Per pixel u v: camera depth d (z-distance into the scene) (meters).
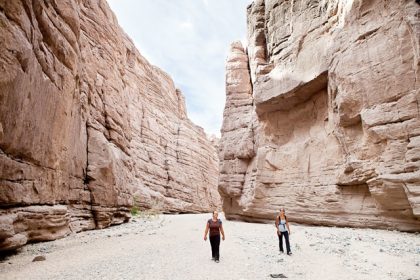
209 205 55.84
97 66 18.47
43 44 9.90
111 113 19.41
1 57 7.43
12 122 8.09
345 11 16.39
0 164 7.75
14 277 6.09
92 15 19.31
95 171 15.26
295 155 20.09
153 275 6.32
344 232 13.23
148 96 47.88
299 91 19.92
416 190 11.65
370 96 14.19
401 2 13.48
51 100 10.55
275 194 20.83
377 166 13.60
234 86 28.72
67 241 10.75
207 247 10.28
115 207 17.50
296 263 7.71
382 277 6.24
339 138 16.30
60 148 11.65
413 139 12.25
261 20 25.92
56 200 11.41
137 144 39.44
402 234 11.99
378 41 14.23
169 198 42.53
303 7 20.81
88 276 6.20
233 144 26.41
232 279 6.11
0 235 7.33
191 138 56.03
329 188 16.86
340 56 16.06
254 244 10.95
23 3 8.54
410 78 12.73
